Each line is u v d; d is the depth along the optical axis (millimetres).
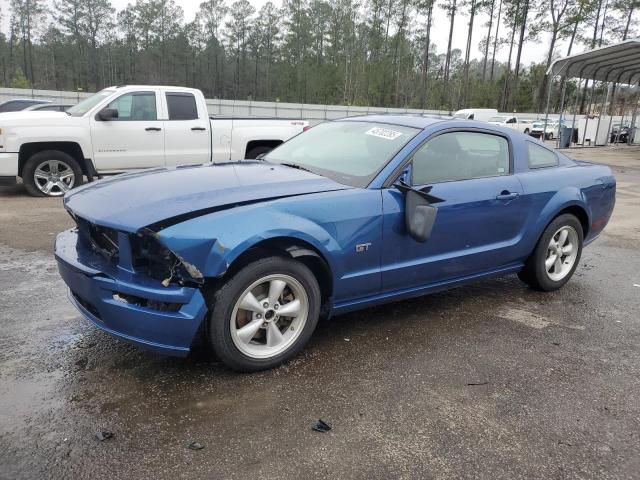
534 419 2881
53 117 8664
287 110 33469
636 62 21453
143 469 2352
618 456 2590
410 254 3779
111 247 3154
